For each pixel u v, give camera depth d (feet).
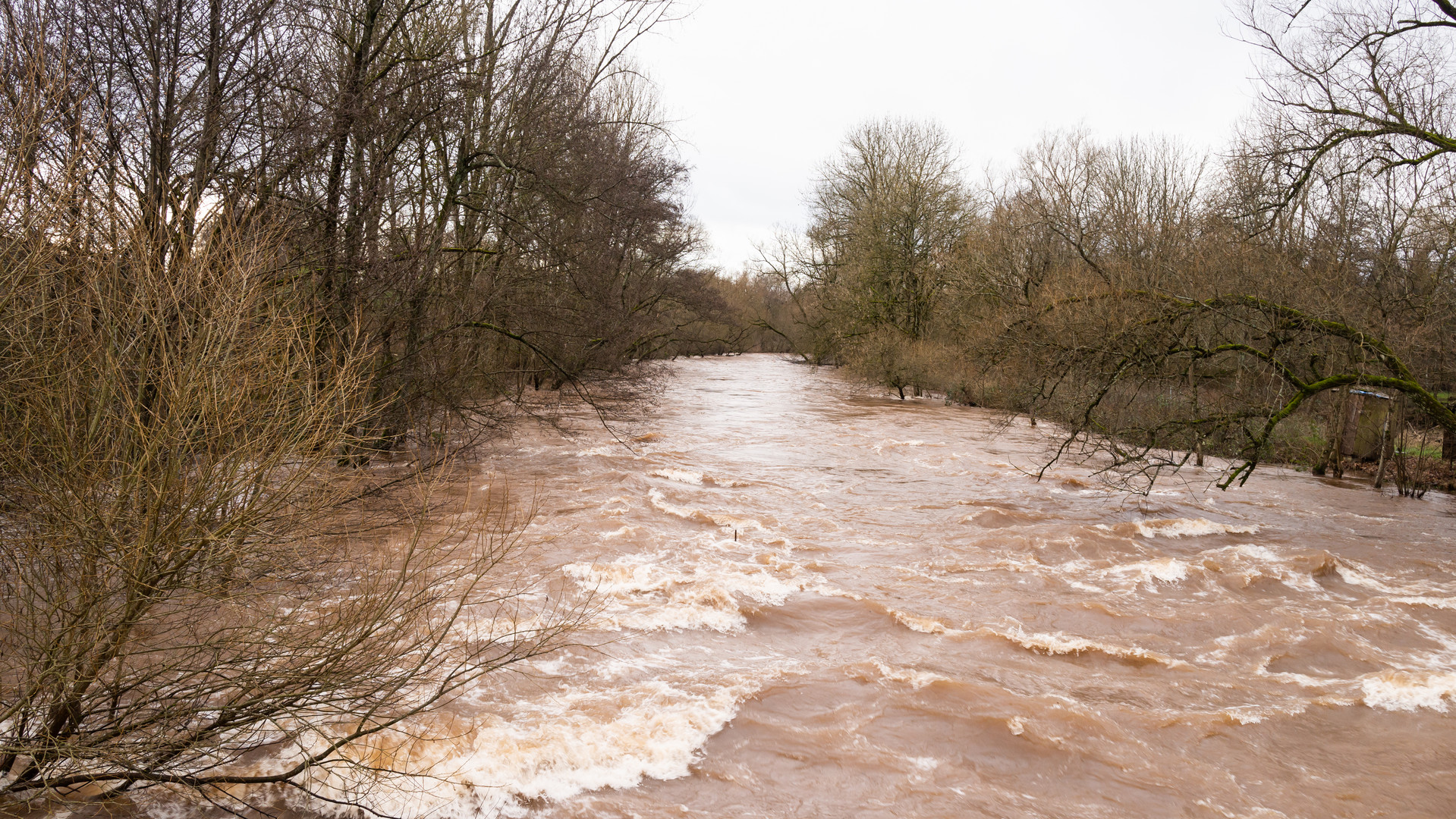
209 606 16.34
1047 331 45.91
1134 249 78.38
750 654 25.88
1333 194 59.52
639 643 26.27
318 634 16.29
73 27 27.53
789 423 80.53
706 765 19.63
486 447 54.13
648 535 37.45
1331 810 18.47
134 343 16.20
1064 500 47.60
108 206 18.98
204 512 15.10
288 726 18.26
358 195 38.27
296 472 16.14
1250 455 49.44
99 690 14.85
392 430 39.88
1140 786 19.33
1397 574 35.01
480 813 17.33
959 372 96.73
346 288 36.55
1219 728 21.89
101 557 14.58
